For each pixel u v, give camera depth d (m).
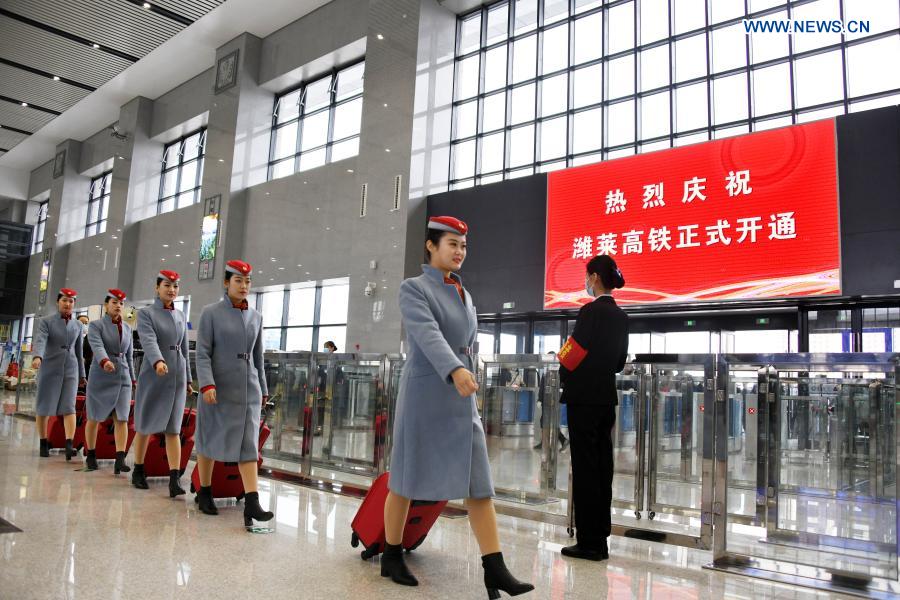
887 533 3.25
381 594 2.71
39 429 6.51
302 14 15.18
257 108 16.20
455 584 2.91
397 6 12.91
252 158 16.12
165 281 5.09
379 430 5.63
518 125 12.22
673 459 4.88
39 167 26.02
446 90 12.97
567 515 4.16
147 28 14.38
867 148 7.99
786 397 3.61
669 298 9.37
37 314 23.50
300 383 6.81
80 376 6.78
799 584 3.15
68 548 3.17
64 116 21.41
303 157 15.52
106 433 6.44
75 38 14.89
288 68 15.47
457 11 13.23
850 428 3.39
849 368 3.30
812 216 8.27
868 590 3.07
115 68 16.48
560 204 10.73
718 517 3.47
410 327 2.69
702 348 9.80
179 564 3.01
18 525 3.58
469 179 12.67
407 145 12.22
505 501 4.95
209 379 4.05
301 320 15.30
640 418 5.02
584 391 3.55
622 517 4.96
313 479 5.80
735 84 9.77
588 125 11.35
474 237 11.66
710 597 2.89
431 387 2.72
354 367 6.25
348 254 13.51
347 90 14.81
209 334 4.17
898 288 7.57
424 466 2.69
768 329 9.29
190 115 18.20
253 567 3.02
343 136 14.68
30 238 26.38
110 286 19.64
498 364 5.20
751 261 8.69
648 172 9.84
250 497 3.89
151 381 4.93
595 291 3.79
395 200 12.27
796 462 3.54
